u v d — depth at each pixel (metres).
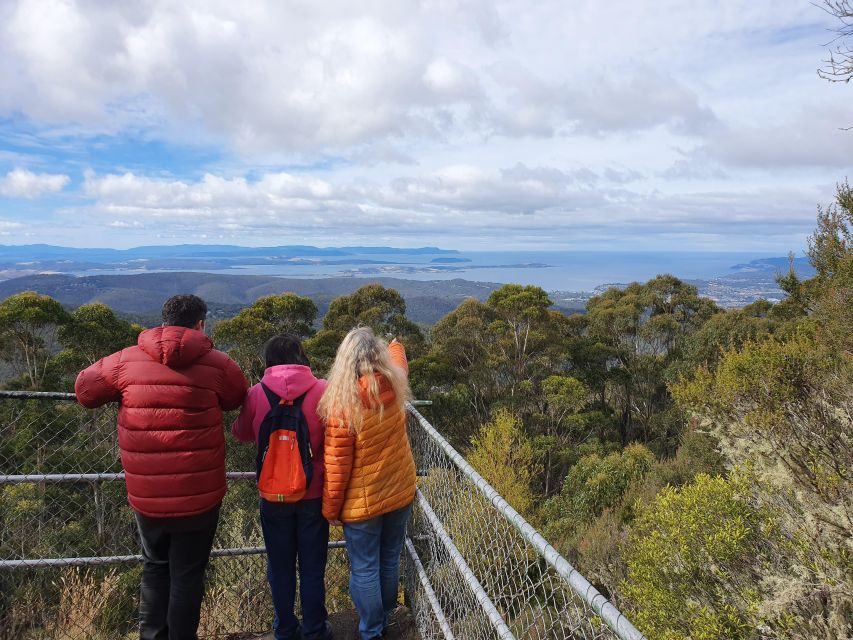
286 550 2.23
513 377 29.28
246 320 23.39
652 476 12.69
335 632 2.59
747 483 5.18
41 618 2.88
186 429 1.94
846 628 3.69
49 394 2.28
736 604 4.67
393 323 30.30
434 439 2.56
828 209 9.89
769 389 6.50
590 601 1.18
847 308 9.05
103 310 23.50
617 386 34.50
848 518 4.12
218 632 2.85
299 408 2.16
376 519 2.26
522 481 12.16
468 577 1.92
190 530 2.00
